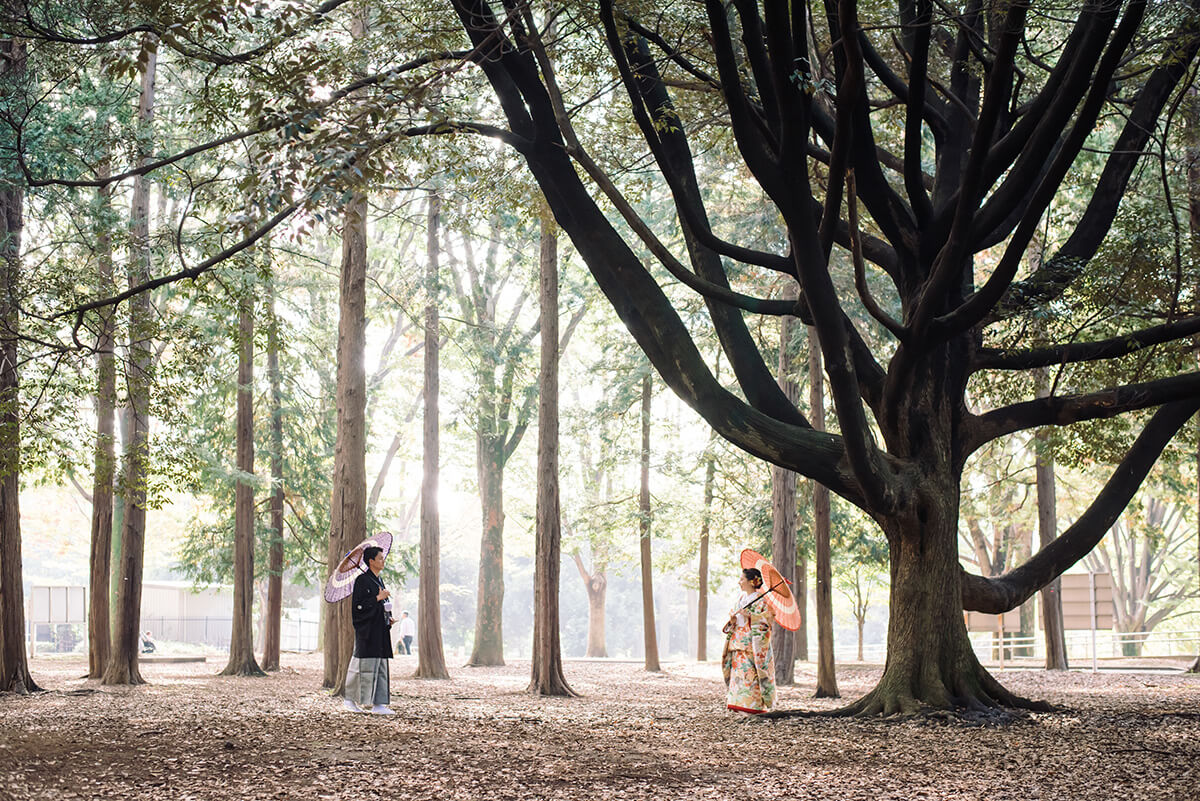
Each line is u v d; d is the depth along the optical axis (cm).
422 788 694
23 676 1608
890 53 1377
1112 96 1351
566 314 3331
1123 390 1184
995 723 1053
